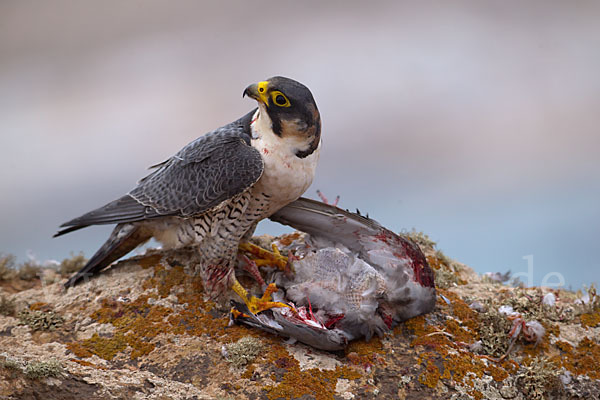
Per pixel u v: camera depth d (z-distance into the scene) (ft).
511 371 26.99
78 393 23.70
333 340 26.23
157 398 24.25
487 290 32.71
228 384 25.46
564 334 29.19
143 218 29.60
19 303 30.81
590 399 26.73
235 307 28.60
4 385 22.90
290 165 28.12
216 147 28.91
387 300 27.53
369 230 28.89
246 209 29.19
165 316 29.25
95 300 30.42
